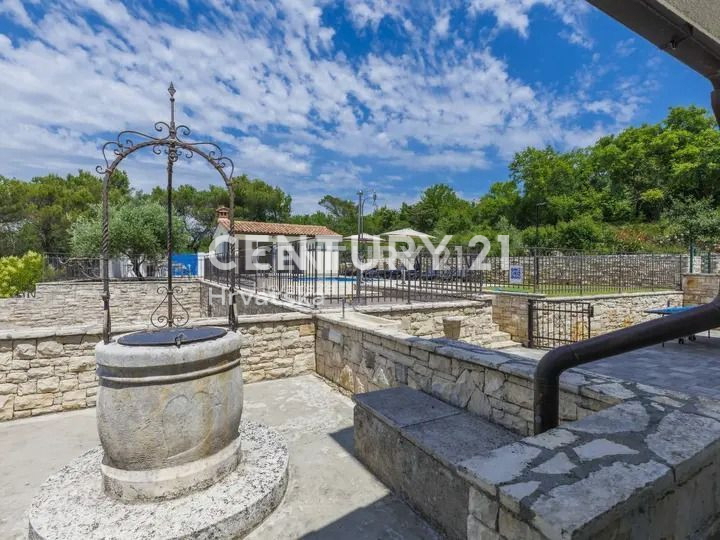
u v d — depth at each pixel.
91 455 3.02
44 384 4.35
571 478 1.11
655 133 27.45
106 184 2.85
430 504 2.38
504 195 35.25
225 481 2.59
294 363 5.73
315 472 3.03
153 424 2.34
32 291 15.33
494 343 8.41
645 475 1.11
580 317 9.25
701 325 1.39
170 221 3.73
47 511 2.26
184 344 2.51
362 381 4.55
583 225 21.72
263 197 33.03
